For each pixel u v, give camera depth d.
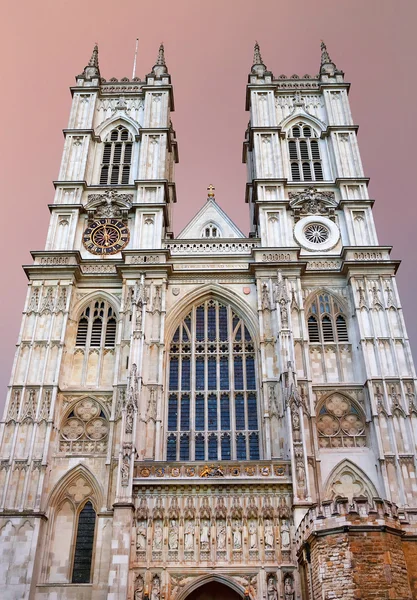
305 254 54.94
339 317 51.91
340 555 28.58
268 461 41.09
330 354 49.81
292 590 36.53
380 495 42.56
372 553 28.25
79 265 53.34
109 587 36.03
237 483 39.88
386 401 45.53
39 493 41.72
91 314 51.78
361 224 56.16
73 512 42.75
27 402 45.69
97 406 47.06
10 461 42.94
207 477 40.12
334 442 45.41
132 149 62.84
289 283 51.50
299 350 48.03
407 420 44.62
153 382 46.53
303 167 61.84
